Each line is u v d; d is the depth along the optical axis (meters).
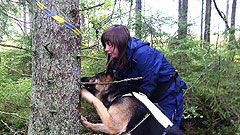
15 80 4.73
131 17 4.98
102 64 4.38
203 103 5.10
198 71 4.99
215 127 5.08
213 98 4.93
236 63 4.84
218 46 5.06
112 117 2.60
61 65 2.29
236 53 4.79
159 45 5.20
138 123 2.59
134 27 5.04
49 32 2.25
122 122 2.62
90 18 4.64
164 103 2.80
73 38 2.32
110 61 2.69
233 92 4.79
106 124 2.58
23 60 4.81
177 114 2.83
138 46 2.64
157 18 5.14
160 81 2.77
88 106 4.38
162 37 5.16
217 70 4.77
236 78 4.78
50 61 2.27
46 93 2.30
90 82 2.46
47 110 2.31
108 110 2.62
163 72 2.76
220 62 4.76
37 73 2.31
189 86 4.70
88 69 4.43
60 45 2.27
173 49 5.02
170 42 5.19
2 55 4.66
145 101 2.64
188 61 5.01
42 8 2.24
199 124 5.14
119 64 2.63
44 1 2.25
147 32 5.10
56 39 2.25
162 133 2.51
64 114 2.34
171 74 2.79
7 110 4.01
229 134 4.90
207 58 4.82
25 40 4.49
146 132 2.56
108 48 2.60
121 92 2.71
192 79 4.75
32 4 2.37
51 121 2.32
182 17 6.10
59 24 2.25
